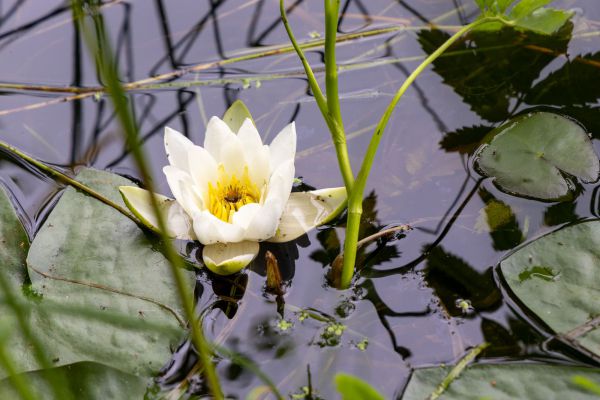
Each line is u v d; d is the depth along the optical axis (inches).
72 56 54.9
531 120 51.9
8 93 54.0
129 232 50.3
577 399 47.3
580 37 54.8
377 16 56.0
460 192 51.4
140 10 56.3
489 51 54.7
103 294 49.3
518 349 48.5
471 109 53.2
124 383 47.9
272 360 48.7
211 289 49.8
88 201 50.8
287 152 50.3
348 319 49.3
